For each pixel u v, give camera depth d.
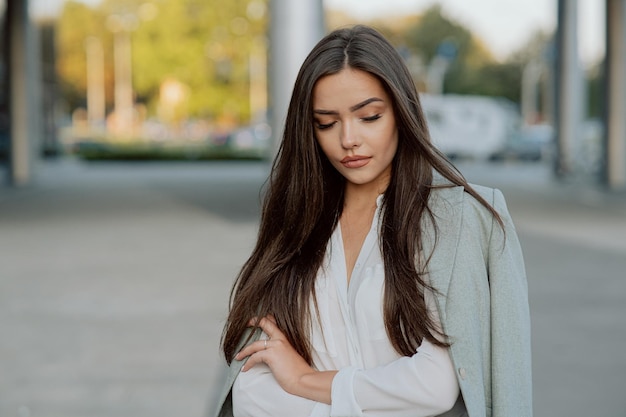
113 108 65.62
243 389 1.86
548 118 55.28
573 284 8.64
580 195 19.84
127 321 7.08
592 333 6.54
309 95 1.78
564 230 13.19
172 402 4.99
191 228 13.65
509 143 38.41
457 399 1.78
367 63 1.74
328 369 1.84
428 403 1.70
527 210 16.30
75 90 64.25
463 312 1.71
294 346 1.86
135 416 4.75
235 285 2.02
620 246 11.38
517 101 66.19
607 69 23.22
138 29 55.47
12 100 24.80
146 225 14.10
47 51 32.69
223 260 10.30
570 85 26.58
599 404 4.82
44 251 11.16
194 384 5.34
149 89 57.69
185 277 9.14
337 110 1.77
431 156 1.81
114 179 26.81
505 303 1.77
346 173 1.81
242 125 57.34
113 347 6.26
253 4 54.78
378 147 1.78
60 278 9.13
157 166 36.91
